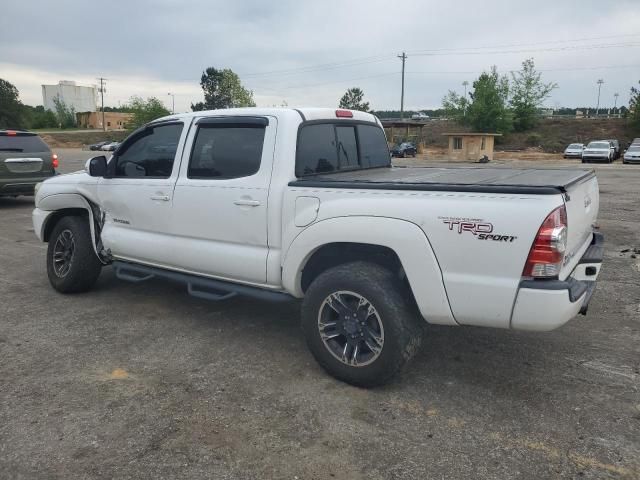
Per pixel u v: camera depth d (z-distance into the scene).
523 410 3.42
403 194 3.44
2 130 11.47
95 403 3.50
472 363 4.10
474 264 3.21
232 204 4.20
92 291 5.88
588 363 4.09
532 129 65.81
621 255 7.59
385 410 3.42
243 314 5.18
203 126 4.51
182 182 4.55
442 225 3.27
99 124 125.50
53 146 78.75
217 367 4.03
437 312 3.37
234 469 2.85
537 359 4.17
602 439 3.10
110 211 5.23
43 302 5.51
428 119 87.62
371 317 3.56
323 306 3.73
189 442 3.08
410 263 3.38
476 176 4.04
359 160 4.90
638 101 61.00
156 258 4.85
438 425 3.25
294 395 3.61
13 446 3.04
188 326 4.86
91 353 4.27
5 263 7.16
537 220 3.03
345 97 83.69
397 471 2.83
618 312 5.21
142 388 3.70
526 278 3.12
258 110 4.21
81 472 2.82
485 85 58.47
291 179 3.99
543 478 2.77
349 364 3.67
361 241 3.53
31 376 3.87
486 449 3.01
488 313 3.22
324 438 3.12
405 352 3.50
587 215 3.85
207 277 4.59
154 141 4.87
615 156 44.19
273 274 4.05
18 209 12.14
